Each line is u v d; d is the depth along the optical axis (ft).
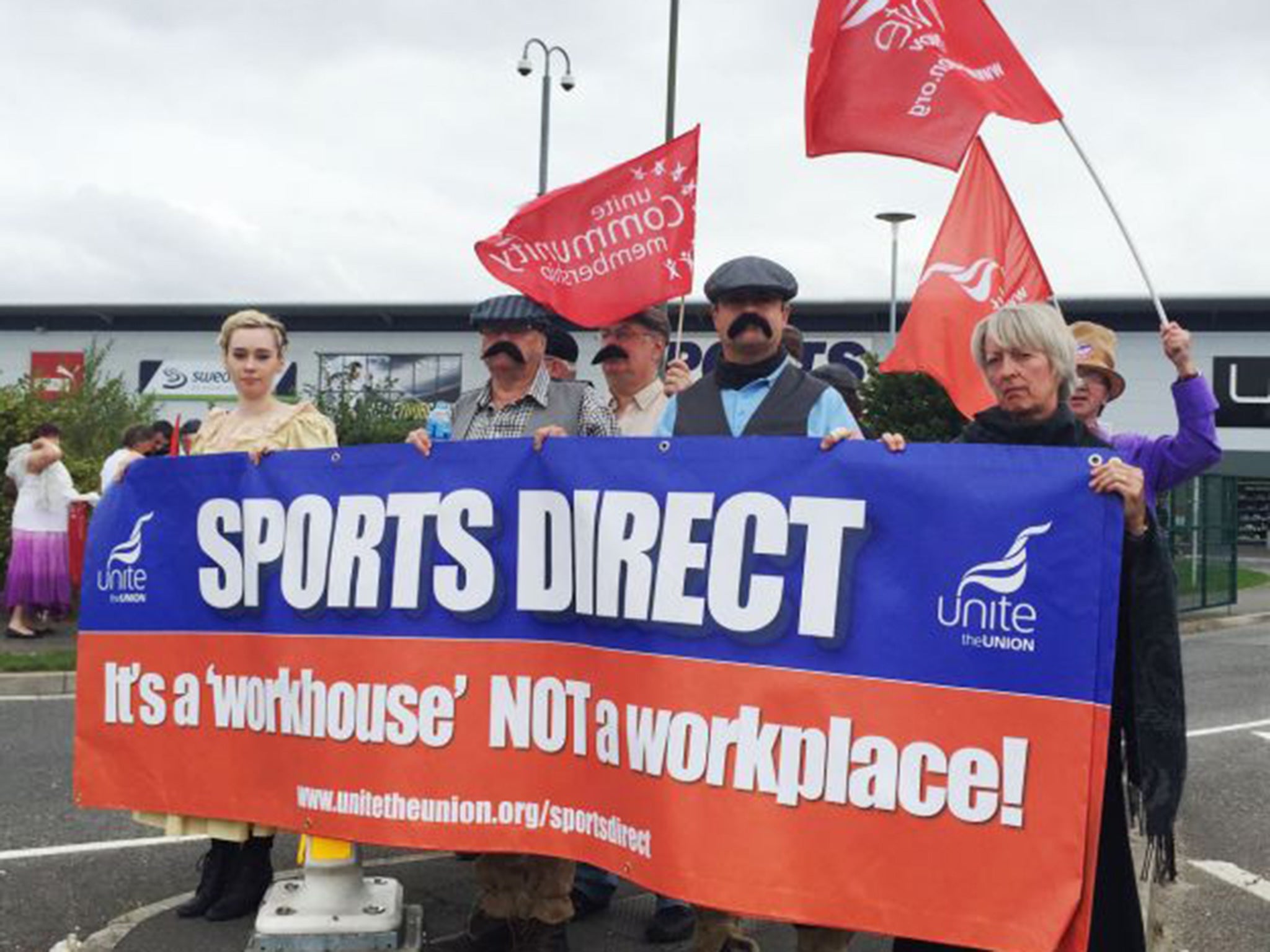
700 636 11.06
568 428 15.12
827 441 10.66
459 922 15.23
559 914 13.29
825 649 10.52
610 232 17.98
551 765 12.05
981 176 18.48
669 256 17.88
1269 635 52.06
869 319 138.41
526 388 15.20
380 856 18.21
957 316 18.44
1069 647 9.67
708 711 10.97
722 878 10.80
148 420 63.31
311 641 13.12
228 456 13.65
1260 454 135.03
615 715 11.57
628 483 11.56
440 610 12.52
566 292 18.03
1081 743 9.60
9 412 43.14
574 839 11.91
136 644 14.11
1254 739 28.37
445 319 148.05
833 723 10.46
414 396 148.56
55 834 19.10
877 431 58.34
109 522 14.29
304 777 13.15
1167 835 9.99
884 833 10.22
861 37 15.16
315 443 15.02
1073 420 10.38
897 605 10.28
